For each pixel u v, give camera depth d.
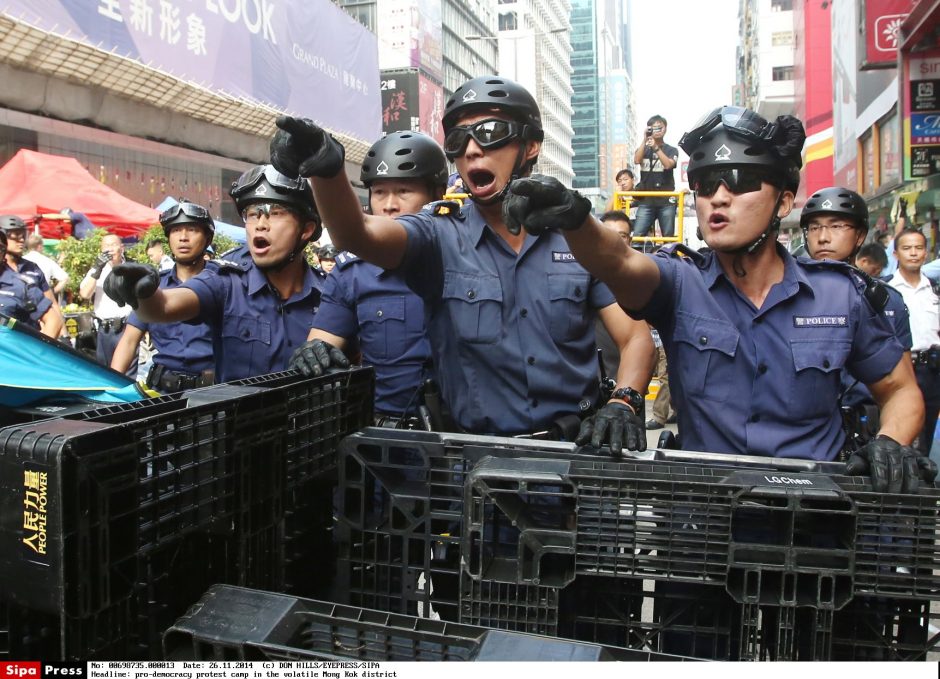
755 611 1.52
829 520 1.55
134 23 14.22
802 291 2.09
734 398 2.09
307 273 3.38
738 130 1.90
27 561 1.24
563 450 1.81
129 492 1.36
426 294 2.52
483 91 2.33
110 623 1.33
